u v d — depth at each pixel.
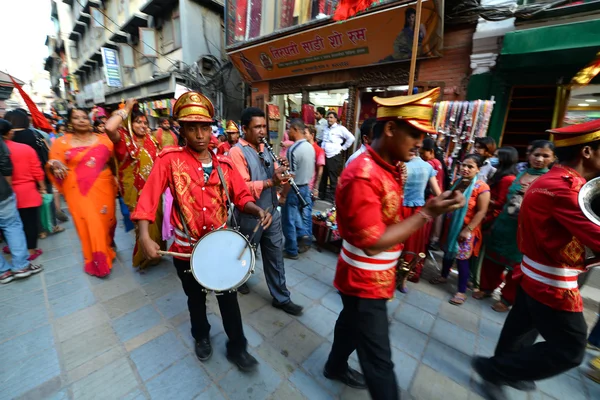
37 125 4.32
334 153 5.69
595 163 1.35
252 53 7.07
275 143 8.20
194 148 1.61
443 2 3.83
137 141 3.16
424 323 2.45
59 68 29.92
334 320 2.44
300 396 1.73
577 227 1.23
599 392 1.84
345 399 1.72
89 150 2.76
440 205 1.06
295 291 2.86
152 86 11.64
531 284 1.52
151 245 1.47
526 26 3.66
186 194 1.61
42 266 3.18
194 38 9.88
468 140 3.85
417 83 4.69
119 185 3.27
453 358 2.07
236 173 1.85
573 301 1.39
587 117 3.91
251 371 1.87
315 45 5.70
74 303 2.54
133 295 2.69
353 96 5.74
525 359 1.57
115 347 2.05
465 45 4.20
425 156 3.00
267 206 2.39
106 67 13.45
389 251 1.34
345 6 3.30
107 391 1.71
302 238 3.74
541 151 2.38
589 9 3.27
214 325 2.31
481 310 2.66
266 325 2.35
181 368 1.89
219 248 1.58
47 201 3.99
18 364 1.88
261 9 6.81
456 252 2.71
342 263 1.44
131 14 12.60
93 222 2.82
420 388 1.82
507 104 3.94
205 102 1.53
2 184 2.67
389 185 1.23
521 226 1.61
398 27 4.45
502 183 2.80
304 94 6.81
